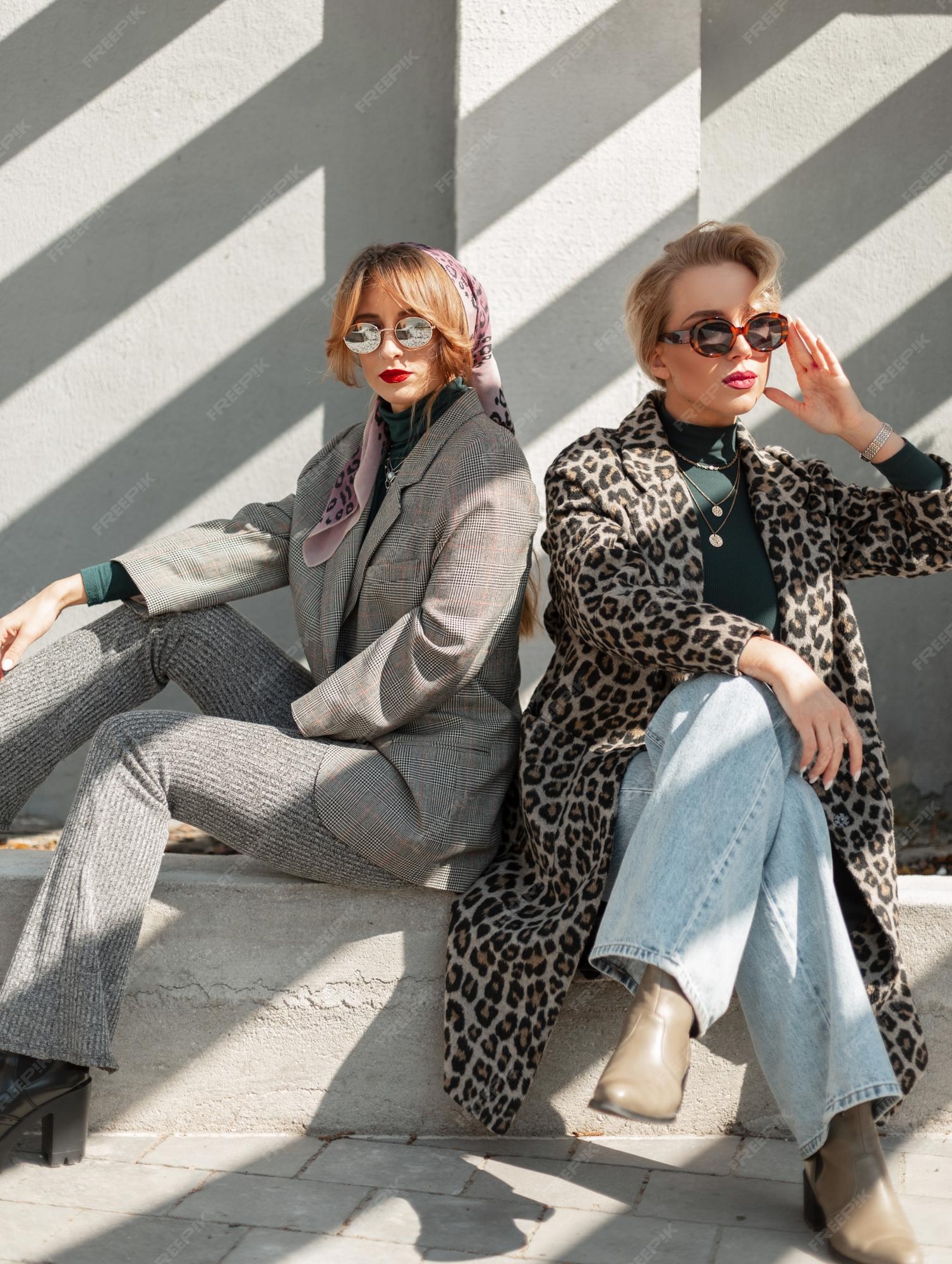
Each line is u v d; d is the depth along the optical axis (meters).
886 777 2.17
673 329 2.24
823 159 3.70
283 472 3.82
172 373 3.79
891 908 2.09
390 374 2.25
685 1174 2.11
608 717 2.22
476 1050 2.11
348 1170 2.12
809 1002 1.85
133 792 2.10
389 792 2.17
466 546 2.17
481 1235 1.88
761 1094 2.26
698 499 2.26
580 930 2.03
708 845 1.81
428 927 2.24
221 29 3.67
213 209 3.73
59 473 3.82
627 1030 1.75
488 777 2.24
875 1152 1.79
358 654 2.30
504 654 2.31
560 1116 2.26
